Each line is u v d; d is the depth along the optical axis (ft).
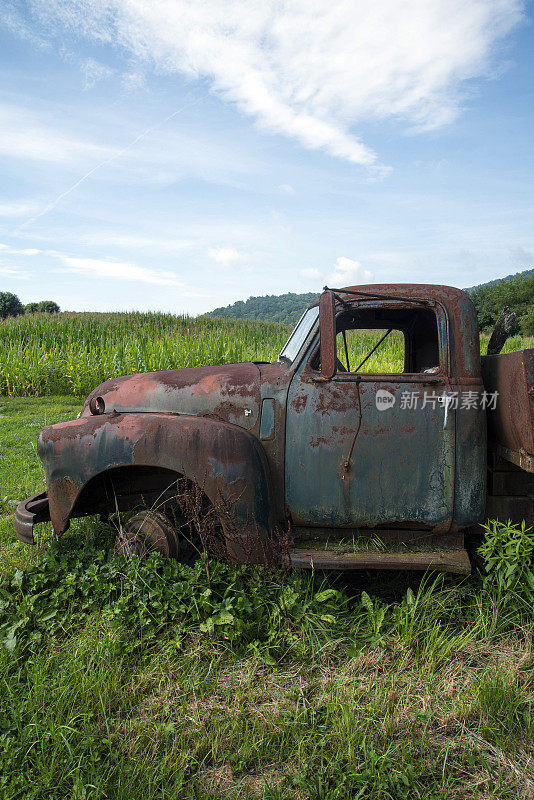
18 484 17.83
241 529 9.83
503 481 10.01
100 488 11.80
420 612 9.55
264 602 9.64
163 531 10.71
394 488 9.78
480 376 9.82
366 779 6.57
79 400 39.40
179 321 81.25
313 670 8.74
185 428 10.07
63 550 11.47
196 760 7.00
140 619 9.28
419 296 9.89
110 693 7.89
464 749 7.15
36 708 7.47
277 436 10.18
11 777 6.52
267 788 6.50
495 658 8.79
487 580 9.71
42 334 54.65
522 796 6.51
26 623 9.31
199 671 8.56
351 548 9.96
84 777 6.53
